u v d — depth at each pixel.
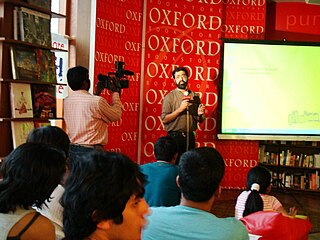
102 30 6.36
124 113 6.99
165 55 7.38
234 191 7.66
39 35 4.34
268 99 7.51
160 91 7.37
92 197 1.08
